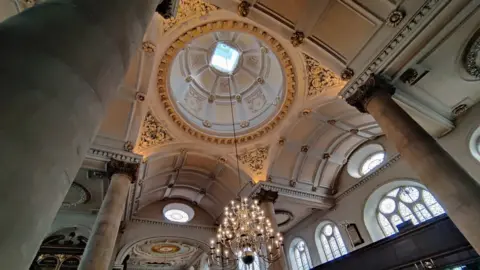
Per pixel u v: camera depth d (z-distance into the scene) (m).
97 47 1.50
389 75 6.30
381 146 10.91
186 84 11.45
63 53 1.29
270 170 11.03
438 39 5.63
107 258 6.00
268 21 6.24
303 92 9.50
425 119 7.60
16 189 0.88
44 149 1.03
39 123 1.04
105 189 9.82
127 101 8.24
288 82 9.62
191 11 7.59
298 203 11.58
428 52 5.91
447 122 7.86
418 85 6.78
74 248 10.45
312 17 6.04
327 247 11.77
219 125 11.59
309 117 10.05
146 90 8.23
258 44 11.32
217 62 12.41
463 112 7.86
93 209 10.94
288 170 11.35
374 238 9.98
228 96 12.34
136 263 19.11
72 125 1.20
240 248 7.09
